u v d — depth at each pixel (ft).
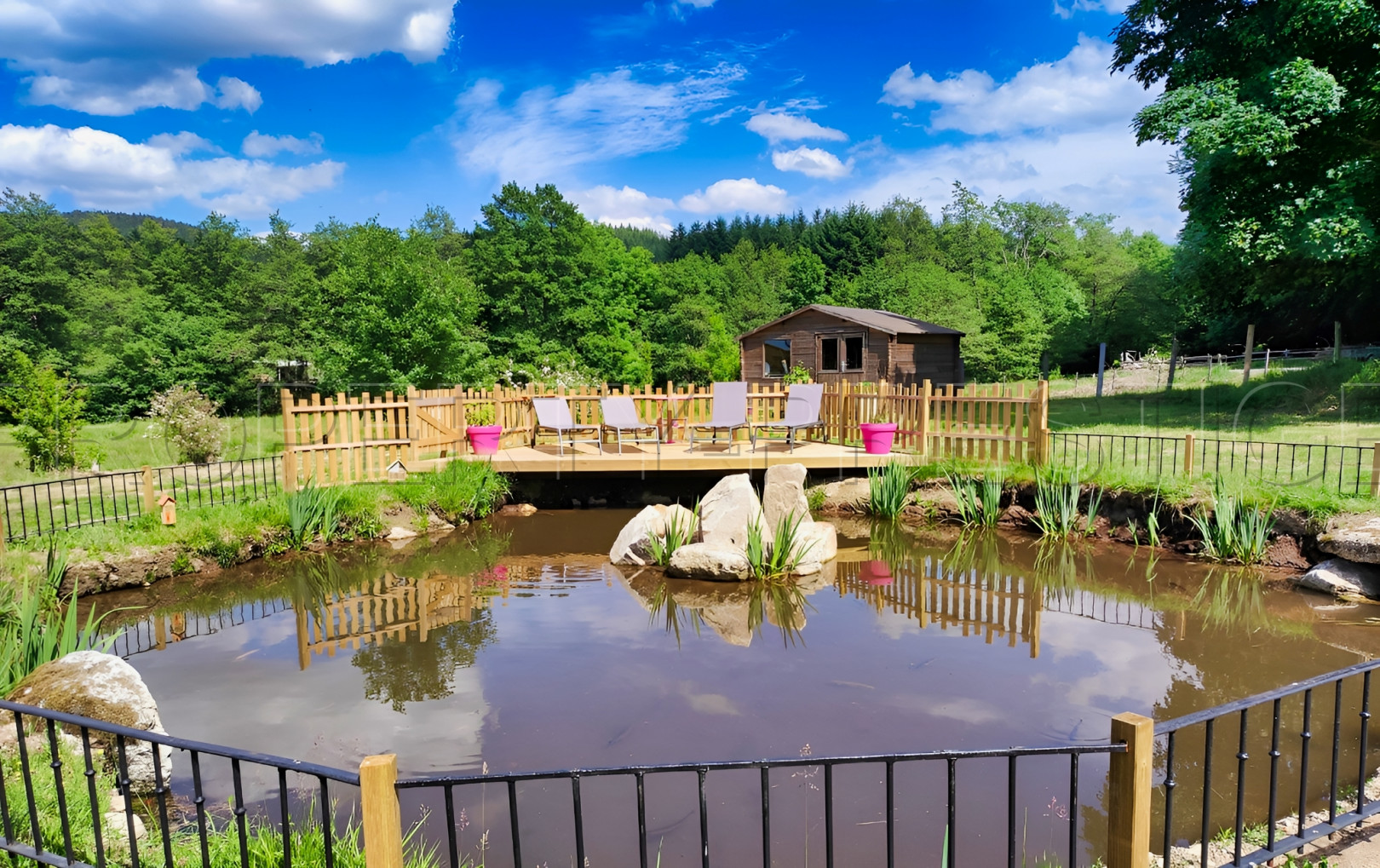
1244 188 50.24
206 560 28.53
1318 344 95.20
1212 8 53.47
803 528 30.01
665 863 11.16
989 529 33.42
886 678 17.98
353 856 10.30
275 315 134.10
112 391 105.81
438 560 30.14
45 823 10.43
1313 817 11.59
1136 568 27.20
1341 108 45.55
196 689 17.80
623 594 25.50
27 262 115.34
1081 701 16.60
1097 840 11.58
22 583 21.90
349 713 16.38
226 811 12.62
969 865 11.03
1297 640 20.24
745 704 16.57
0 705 8.71
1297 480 29.37
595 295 134.92
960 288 132.26
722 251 267.39
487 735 15.29
